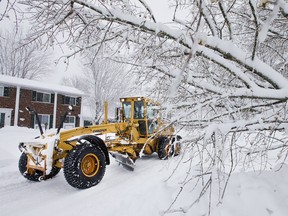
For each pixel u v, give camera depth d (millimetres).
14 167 7340
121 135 7629
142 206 3938
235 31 3857
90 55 3273
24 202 4922
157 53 3016
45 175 6129
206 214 3301
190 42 2625
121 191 5133
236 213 3164
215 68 3352
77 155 5586
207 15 2568
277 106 2934
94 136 6172
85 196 5129
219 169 2795
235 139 2908
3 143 11242
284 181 3645
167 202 3818
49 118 27438
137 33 3002
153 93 3318
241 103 3131
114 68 19953
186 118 2885
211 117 2756
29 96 26219
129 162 6965
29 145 5898
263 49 4105
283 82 2633
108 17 2625
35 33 2752
